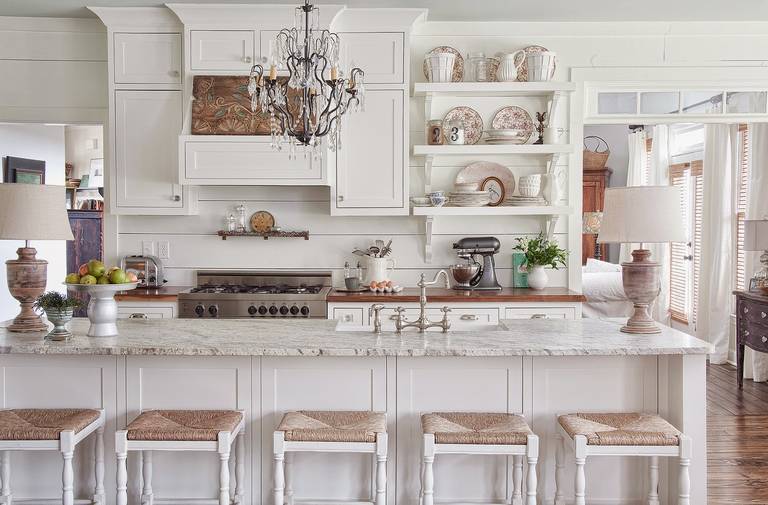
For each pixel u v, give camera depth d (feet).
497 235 17.44
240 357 10.46
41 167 21.47
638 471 10.64
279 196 17.51
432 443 9.05
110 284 10.50
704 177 23.65
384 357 10.42
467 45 16.96
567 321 12.36
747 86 16.84
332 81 10.57
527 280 17.01
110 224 17.34
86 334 10.87
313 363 10.45
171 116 16.11
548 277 17.43
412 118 17.16
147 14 15.83
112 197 16.24
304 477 10.53
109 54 16.01
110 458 10.56
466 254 16.81
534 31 16.89
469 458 10.47
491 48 16.94
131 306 15.74
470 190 16.49
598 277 24.31
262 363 10.46
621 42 16.85
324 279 17.43
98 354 10.19
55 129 22.40
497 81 16.51
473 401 10.45
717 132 22.82
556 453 10.30
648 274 10.80
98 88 16.96
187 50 15.78
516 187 17.29
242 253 17.53
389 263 17.28
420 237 17.43
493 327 12.53
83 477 10.61
